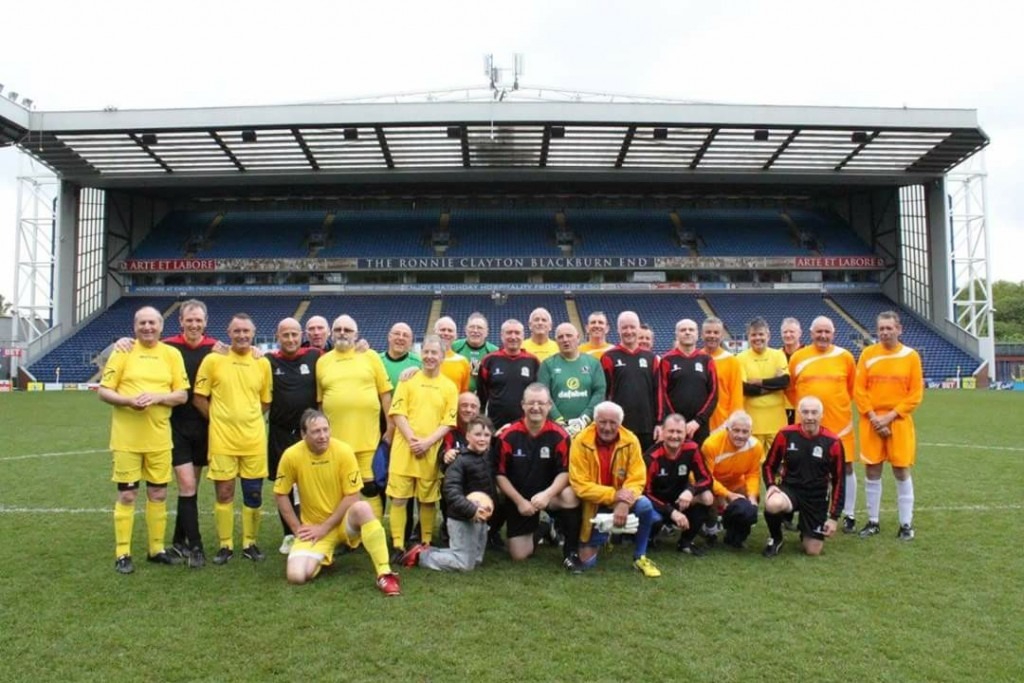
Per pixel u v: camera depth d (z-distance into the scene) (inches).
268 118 1043.3
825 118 1055.0
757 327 282.8
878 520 263.0
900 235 1391.5
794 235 1475.1
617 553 229.9
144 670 140.7
